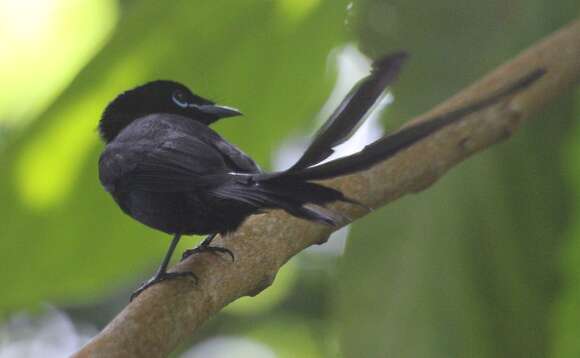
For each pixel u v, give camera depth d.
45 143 10.41
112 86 10.60
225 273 8.15
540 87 9.74
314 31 10.90
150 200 9.43
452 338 9.93
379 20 10.67
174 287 7.92
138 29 10.29
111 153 9.66
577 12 10.66
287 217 8.49
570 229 10.07
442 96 10.54
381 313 10.04
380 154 6.56
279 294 15.18
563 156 10.22
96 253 10.85
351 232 10.25
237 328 19.27
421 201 10.22
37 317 18.95
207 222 8.96
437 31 10.60
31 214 10.56
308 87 11.16
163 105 10.69
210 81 10.94
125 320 7.65
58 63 11.63
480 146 9.39
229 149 9.41
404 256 10.12
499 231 10.15
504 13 10.53
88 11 11.65
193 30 10.54
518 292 10.05
